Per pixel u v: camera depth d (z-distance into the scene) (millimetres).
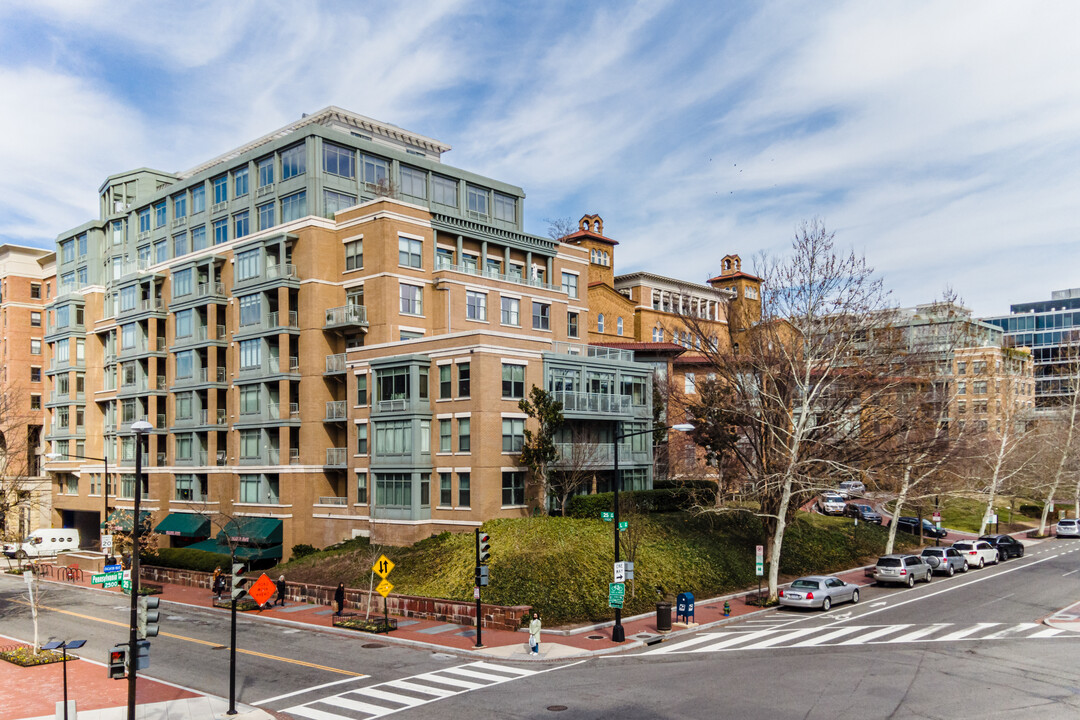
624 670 25359
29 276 84125
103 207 74812
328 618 36188
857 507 66812
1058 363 140375
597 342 74250
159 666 27734
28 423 79625
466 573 36719
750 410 41625
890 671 23969
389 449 46469
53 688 25031
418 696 22844
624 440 52750
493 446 43438
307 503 51969
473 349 43719
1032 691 21453
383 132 68875
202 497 58531
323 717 21109
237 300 56812
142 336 64062
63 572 55188
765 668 24875
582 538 39531
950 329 62688
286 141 55562
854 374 42312
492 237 57281
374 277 51031
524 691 22969
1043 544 63750
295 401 53781
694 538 45500
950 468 56219
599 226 83500
